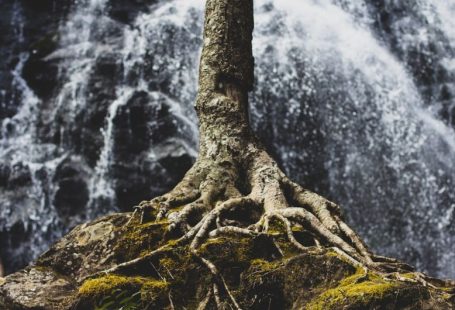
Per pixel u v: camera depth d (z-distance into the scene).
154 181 12.15
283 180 4.21
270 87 13.59
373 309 2.85
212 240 3.48
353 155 13.62
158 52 13.60
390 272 3.38
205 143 4.45
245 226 3.83
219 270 3.34
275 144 13.34
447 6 15.85
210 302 3.25
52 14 13.99
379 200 13.48
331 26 14.70
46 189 12.37
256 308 3.23
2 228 12.09
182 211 3.82
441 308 2.92
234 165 4.31
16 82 13.36
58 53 13.38
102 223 3.97
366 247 3.71
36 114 13.05
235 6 4.84
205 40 4.83
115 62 13.27
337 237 3.61
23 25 13.80
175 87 13.35
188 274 3.35
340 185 13.48
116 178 12.16
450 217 13.59
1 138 13.00
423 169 13.77
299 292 3.22
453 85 14.68
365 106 13.96
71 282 3.64
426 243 13.36
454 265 13.34
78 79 13.05
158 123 12.70
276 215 3.76
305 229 3.68
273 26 14.28
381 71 14.38
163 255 3.47
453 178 13.85
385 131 13.88
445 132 14.19
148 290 3.25
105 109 12.71
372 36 14.95
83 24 13.90
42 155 12.64
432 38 15.17
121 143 12.41
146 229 3.72
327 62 14.04
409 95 14.35
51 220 12.20
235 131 4.44
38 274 3.69
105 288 3.24
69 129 12.73
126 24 14.02
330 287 3.20
